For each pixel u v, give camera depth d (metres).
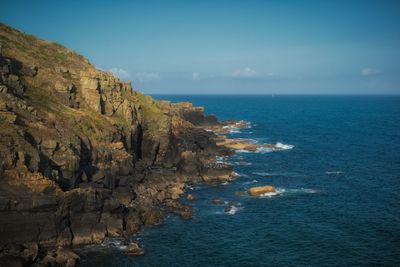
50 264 48.62
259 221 67.88
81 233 56.03
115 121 86.50
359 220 68.56
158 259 53.47
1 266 44.81
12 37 97.75
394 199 80.19
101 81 90.62
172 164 101.88
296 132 179.50
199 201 77.50
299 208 74.62
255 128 192.62
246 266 52.50
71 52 111.25
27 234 50.66
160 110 111.00
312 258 54.81
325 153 127.44
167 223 65.75
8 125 57.22
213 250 56.75
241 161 112.56
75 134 70.50
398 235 62.25
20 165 53.28
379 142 151.38
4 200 48.78
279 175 98.56
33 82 79.19
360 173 101.56
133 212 64.81
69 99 81.62
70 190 56.19
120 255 53.78
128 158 80.81
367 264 53.06
